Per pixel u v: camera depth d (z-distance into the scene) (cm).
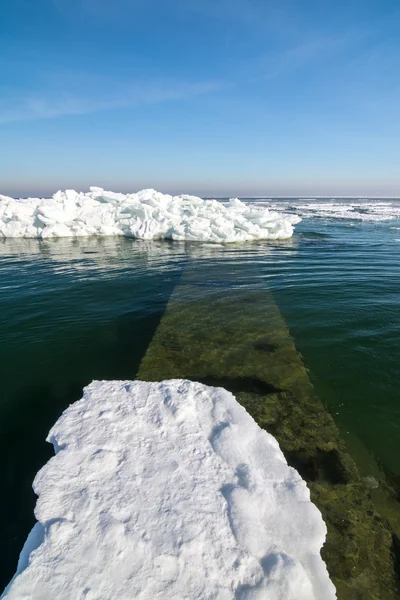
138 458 250
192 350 524
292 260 1232
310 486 286
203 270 1093
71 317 699
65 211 1920
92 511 208
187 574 184
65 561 182
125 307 755
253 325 622
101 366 510
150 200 1986
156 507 215
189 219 1800
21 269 1139
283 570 188
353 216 3312
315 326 626
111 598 170
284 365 483
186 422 291
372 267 1099
